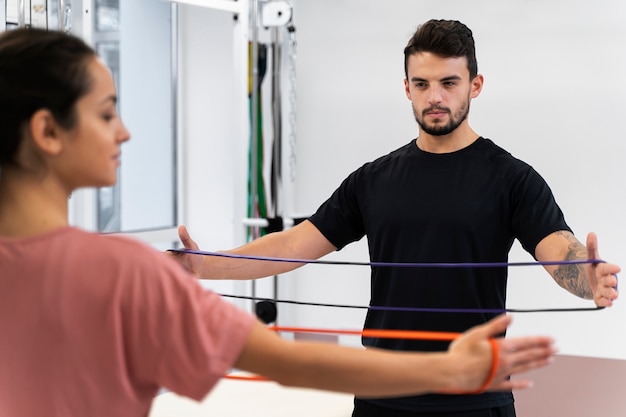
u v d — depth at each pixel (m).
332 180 5.16
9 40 1.11
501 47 4.71
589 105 4.57
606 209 4.57
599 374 4.35
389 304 2.17
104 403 1.10
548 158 4.67
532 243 2.09
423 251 2.14
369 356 1.09
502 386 1.13
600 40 4.52
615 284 1.66
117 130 1.17
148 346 1.08
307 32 5.14
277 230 4.28
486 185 2.13
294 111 4.75
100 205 5.09
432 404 2.06
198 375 1.07
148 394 1.14
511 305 4.75
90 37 3.81
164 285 1.08
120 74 5.15
